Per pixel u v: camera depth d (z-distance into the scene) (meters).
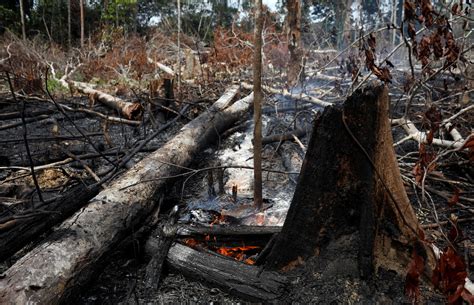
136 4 18.20
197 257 2.01
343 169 1.73
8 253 1.86
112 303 1.86
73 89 8.34
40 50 11.21
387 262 1.72
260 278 1.83
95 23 17.75
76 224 1.98
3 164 3.77
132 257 2.27
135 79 9.57
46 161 3.76
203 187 3.46
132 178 2.68
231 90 6.50
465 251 2.14
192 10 19.27
